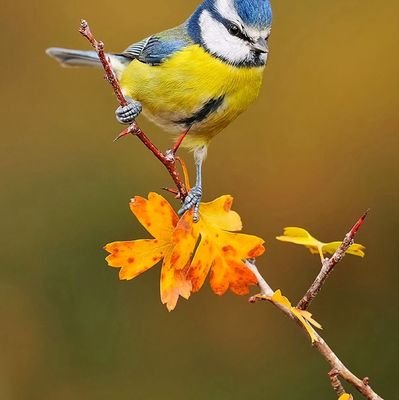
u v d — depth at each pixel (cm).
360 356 1155
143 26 1294
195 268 591
